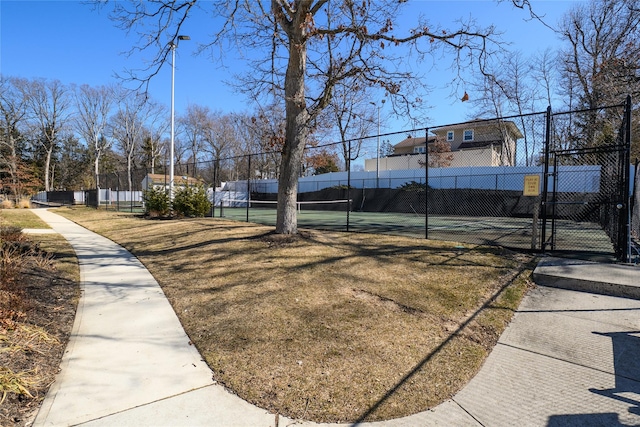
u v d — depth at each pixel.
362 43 7.36
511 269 5.66
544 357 3.12
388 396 2.52
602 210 11.16
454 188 20.89
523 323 3.87
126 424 2.20
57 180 53.34
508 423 2.25
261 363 2.95
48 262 6.35
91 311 4.25
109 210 21.66
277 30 8.24
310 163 32.88
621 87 12.84
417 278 5.21
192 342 3.40
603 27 19.22
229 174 51.22
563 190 16.33
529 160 16.17
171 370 2.87
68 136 54.41
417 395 2.54
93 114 47.44
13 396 2.41
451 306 4.23
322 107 7.96
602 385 2.68
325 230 9.95
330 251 6.76
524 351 3.24
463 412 2.36
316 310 4.05
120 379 2.72
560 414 2.34
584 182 15.91
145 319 4.00
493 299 4.50
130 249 8.48
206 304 4.38
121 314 4.15
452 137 30.58
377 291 4.68
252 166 47.47
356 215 20.38
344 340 3.34
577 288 4.92
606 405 2.43
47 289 4.84
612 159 7.71
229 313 4.05
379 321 3.76
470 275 5.35
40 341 3.24
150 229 11.13
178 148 55.03
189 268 6.11
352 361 2.97
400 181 25.23
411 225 13.23
